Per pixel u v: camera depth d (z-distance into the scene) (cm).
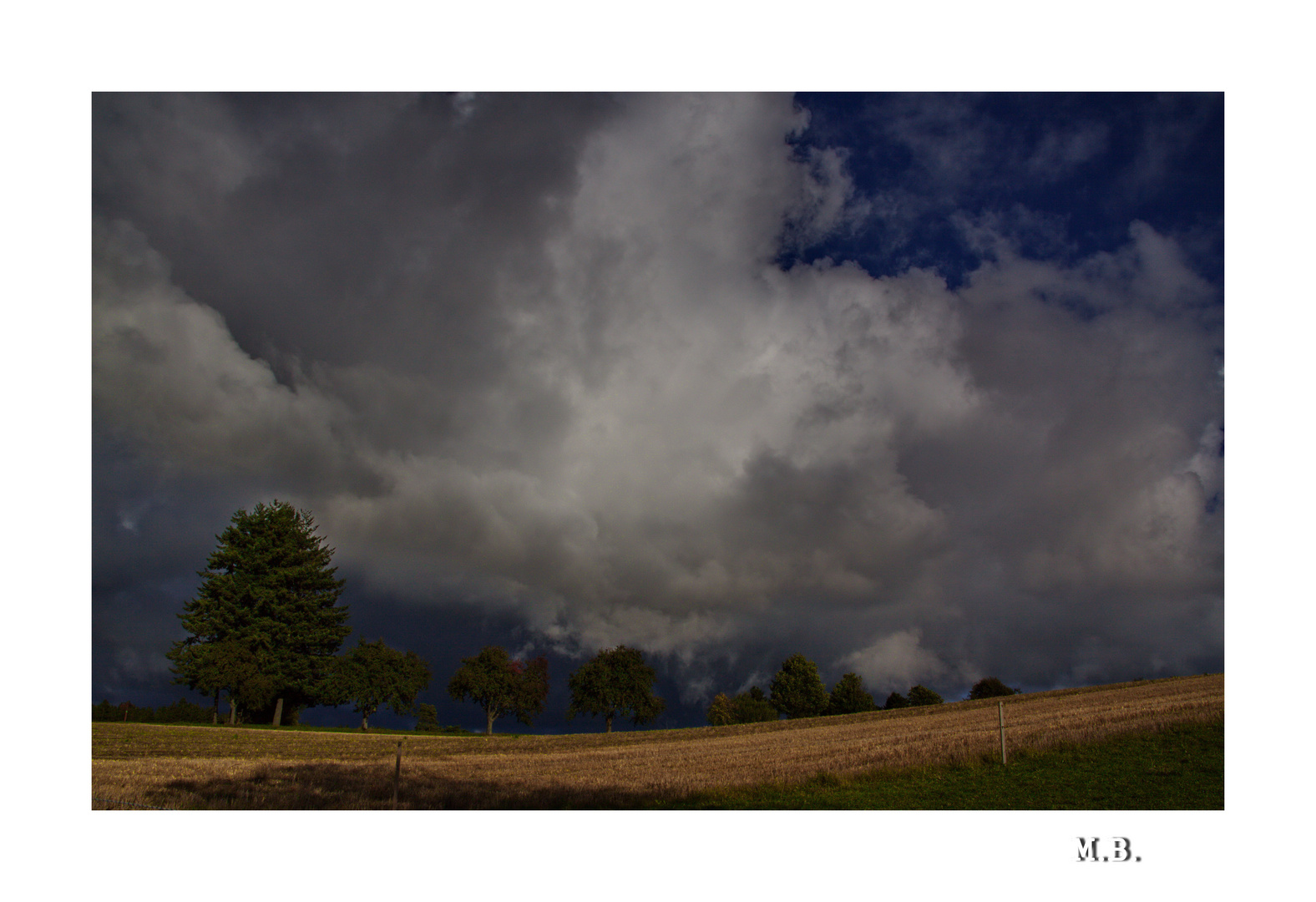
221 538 8375
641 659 10525
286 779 2545
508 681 9456
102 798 2108
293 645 8025
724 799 2095
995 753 2395
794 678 12544
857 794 2084
